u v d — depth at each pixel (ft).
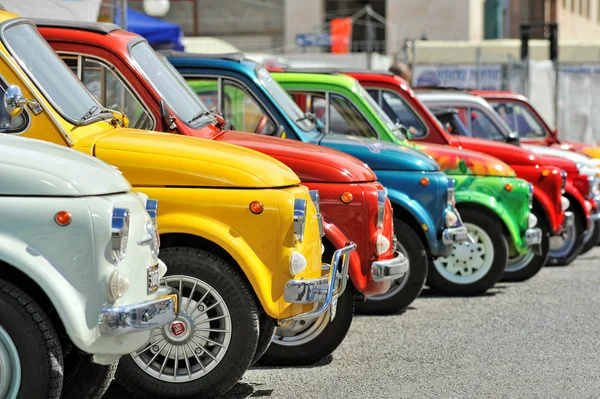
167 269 24.97
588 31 279.28
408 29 194.70
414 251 37.93
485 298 42.91
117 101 29.94
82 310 19.77
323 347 30.01
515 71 91.20
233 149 26.32
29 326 19.47
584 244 59.21
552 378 28.78
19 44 25.46
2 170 19.90
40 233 19.74
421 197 38.14
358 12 200.85
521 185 44.04
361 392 26.96
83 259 19.84
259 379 28.35
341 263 27.89
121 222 20.07
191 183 24.95
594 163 56.85
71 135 24.85
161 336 25.04
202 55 36.11
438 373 29.19
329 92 41.27
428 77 93.15
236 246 24.73
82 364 22.30
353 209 30.91
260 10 206.08
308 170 30.96
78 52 29.53
